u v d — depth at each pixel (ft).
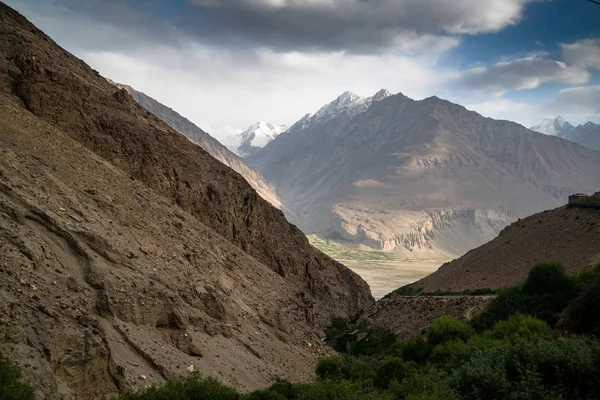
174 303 107.34
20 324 70.95
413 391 86.58
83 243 99.14
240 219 236.22
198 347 105.81
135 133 191.42
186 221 172.24
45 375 68.59
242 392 100.32
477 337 120.47
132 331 93.15
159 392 77.25
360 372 121.29
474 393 78.74
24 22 213.46
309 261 276.21
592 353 76.33
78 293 86.74
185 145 226.99
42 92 165.58
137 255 114.01
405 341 182.09
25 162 108.17
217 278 149.59
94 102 187.93
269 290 185.47
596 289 114.32
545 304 139.33
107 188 137.90
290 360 138.72
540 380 74.43
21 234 85.71
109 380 79.20
